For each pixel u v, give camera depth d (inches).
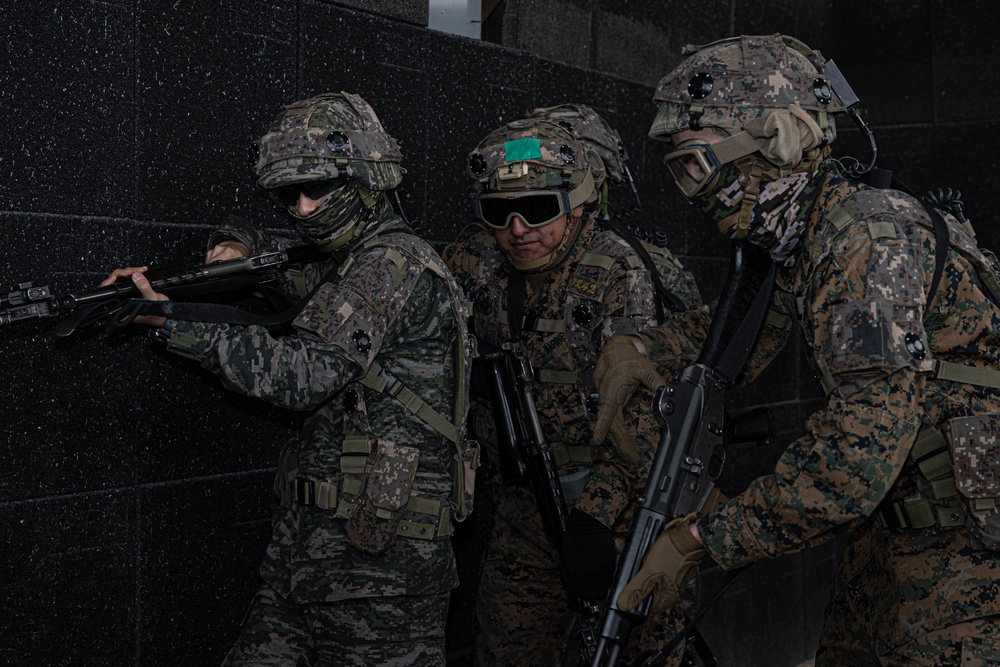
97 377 88.4
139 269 80.2
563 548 94.4
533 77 129.6
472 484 93.4
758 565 171.3
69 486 86.6
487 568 108.5
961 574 66.7
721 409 76.9
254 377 78.2
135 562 91.7
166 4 92.0
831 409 63.6
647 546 72.4
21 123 82.4
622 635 70.2
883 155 185.5
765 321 84.7
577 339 99.1
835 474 62.3
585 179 100.1
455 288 90.9
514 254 100.8
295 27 102.7
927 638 67.2
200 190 95.6
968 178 178.9
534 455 99.2
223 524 98.8
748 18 170.9
